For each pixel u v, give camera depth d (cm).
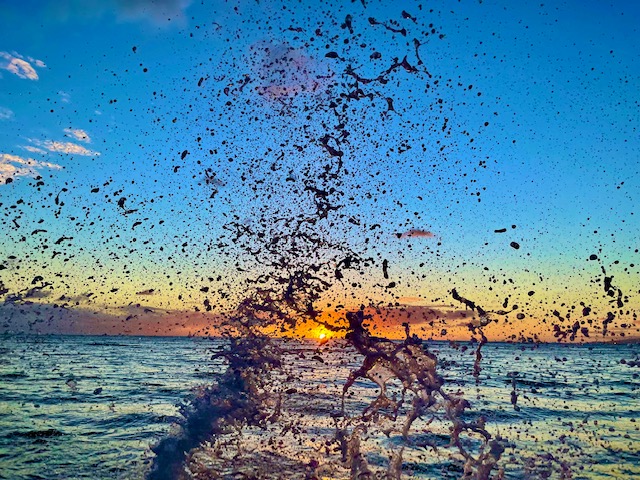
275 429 752
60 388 1365
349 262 559
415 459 630
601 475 572
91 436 756
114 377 1748
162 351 4094
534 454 661
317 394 1170
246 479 524
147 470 554
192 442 554
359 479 538
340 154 614
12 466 578
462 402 525
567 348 6153
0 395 1199
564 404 1187
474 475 507
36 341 4984
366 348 532
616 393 1455
